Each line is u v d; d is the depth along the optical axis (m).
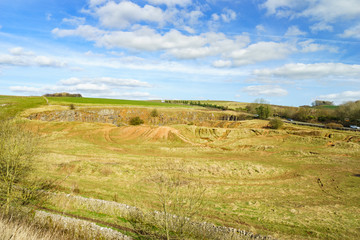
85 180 26.66
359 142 50.31
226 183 28.12
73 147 46.22
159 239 12.64
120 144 51.56
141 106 122.19
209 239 13.30
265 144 52.06
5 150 16.62
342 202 22.19
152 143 53.34
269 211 19.58
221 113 113.19
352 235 15.54
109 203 17.28
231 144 52.59
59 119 88.00
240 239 13.12
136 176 29.14
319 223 17.17
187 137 57.44
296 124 78.56
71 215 16.17
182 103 173.25
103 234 13.32
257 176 31.45
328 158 40.25
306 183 28.48
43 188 20.97
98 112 99.69
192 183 26.73
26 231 10.83
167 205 17.28
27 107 92.06
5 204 14.39
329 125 74.62
